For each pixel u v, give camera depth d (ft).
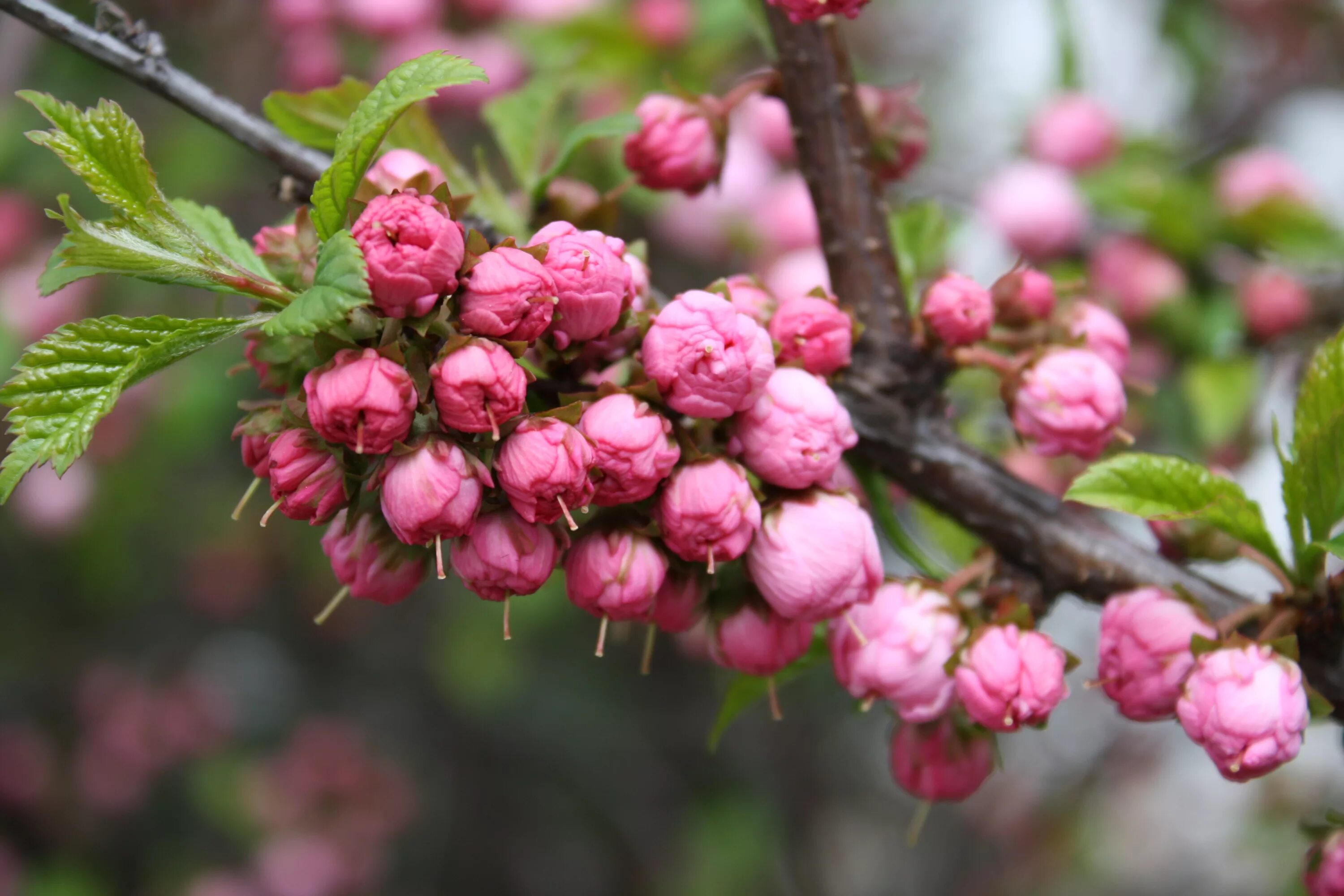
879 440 1.06
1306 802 2.41
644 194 1.52
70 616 2.66
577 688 2.86
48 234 1.99
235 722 2.93
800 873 2.95
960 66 2.65
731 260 1.89
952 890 3.16
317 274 0.91
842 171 1.06
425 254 0.91
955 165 2.11
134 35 1.02
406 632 2.94
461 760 3.04
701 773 2.93
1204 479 1.01
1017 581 1.06
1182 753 2.94
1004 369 1.05
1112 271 1.44
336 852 2.82
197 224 1.00
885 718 3.05
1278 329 1.41
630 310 0.96
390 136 1.07
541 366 0.98
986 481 1.06
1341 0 2.02
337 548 0.99
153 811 2.79
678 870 2.82
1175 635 1.01
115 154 0.94
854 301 1.06
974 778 1.06
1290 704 0.98
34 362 0.93
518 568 0.95
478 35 1.66
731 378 0.95
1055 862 3.03
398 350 0.92
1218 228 1.47
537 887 3.03
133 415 2.16
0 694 2.63
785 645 1.00
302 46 1.63
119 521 2.24
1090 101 1.55
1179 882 3.07
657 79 1.68
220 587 2.70
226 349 2.15
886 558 2.34
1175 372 1.45
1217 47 1.95
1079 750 3.01
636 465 0.94
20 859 2.61
